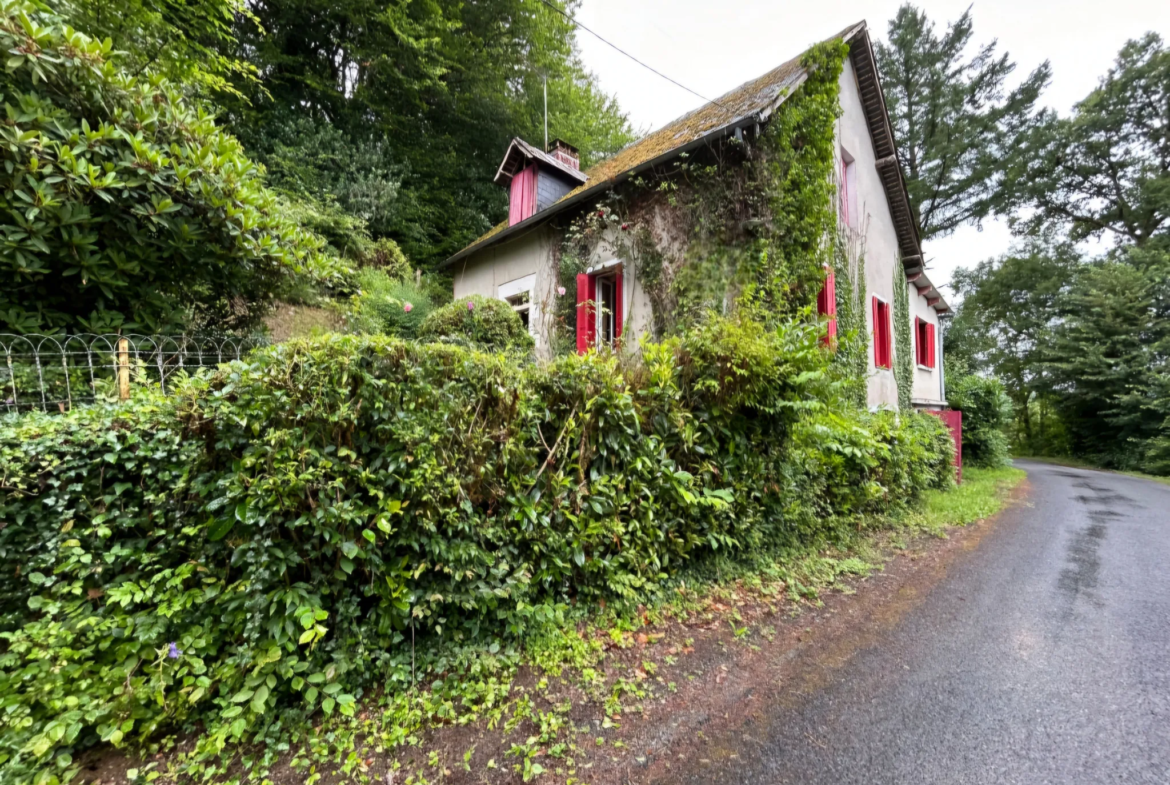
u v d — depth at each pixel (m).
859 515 5.03
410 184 13.58
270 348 2.18
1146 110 21.59
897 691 2.37
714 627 2.94
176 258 3.90
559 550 2.80
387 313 8.58
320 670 2.00
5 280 3.14
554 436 2.97
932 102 24.03
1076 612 3.39
